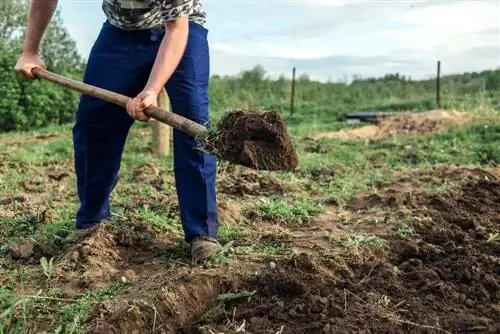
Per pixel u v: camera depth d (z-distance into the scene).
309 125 8.73
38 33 2.54
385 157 5.15
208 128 2.09
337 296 2.08
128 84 2.38
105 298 2.06
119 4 2.31
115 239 2.46
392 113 10.02
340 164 4.70
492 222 3.03
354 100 14.37
